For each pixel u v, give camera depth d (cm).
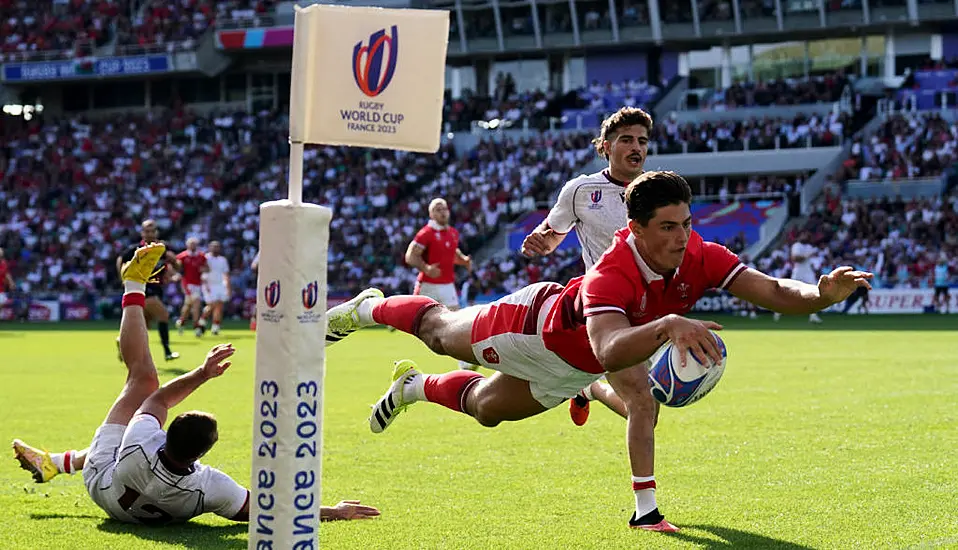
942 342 1920
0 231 4047
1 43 4650
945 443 803
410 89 379
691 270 480
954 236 3216
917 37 4072
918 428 880
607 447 824
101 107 4812
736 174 3819
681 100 4100
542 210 3753
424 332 557
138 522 573
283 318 372
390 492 654
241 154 4234
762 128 3800
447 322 548
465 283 3162
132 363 607
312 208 373
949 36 4031
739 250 3353
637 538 531
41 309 3619
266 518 377
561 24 4269
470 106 4294
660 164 3831
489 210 3750
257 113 4622
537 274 3338
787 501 612
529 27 4294
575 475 708
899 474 686
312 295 375
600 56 4394
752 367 1469
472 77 4578
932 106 3769
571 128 4106
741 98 3991
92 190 4209
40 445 862
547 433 903
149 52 4425
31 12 4688
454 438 877
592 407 1090
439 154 4059
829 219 3378
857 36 4134
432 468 738
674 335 367
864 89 4016
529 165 3900
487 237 3691
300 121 371
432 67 381
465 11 4350
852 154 3641
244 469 736
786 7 4012
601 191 679
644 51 4331
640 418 561
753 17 4047
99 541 534
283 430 374
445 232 1526
